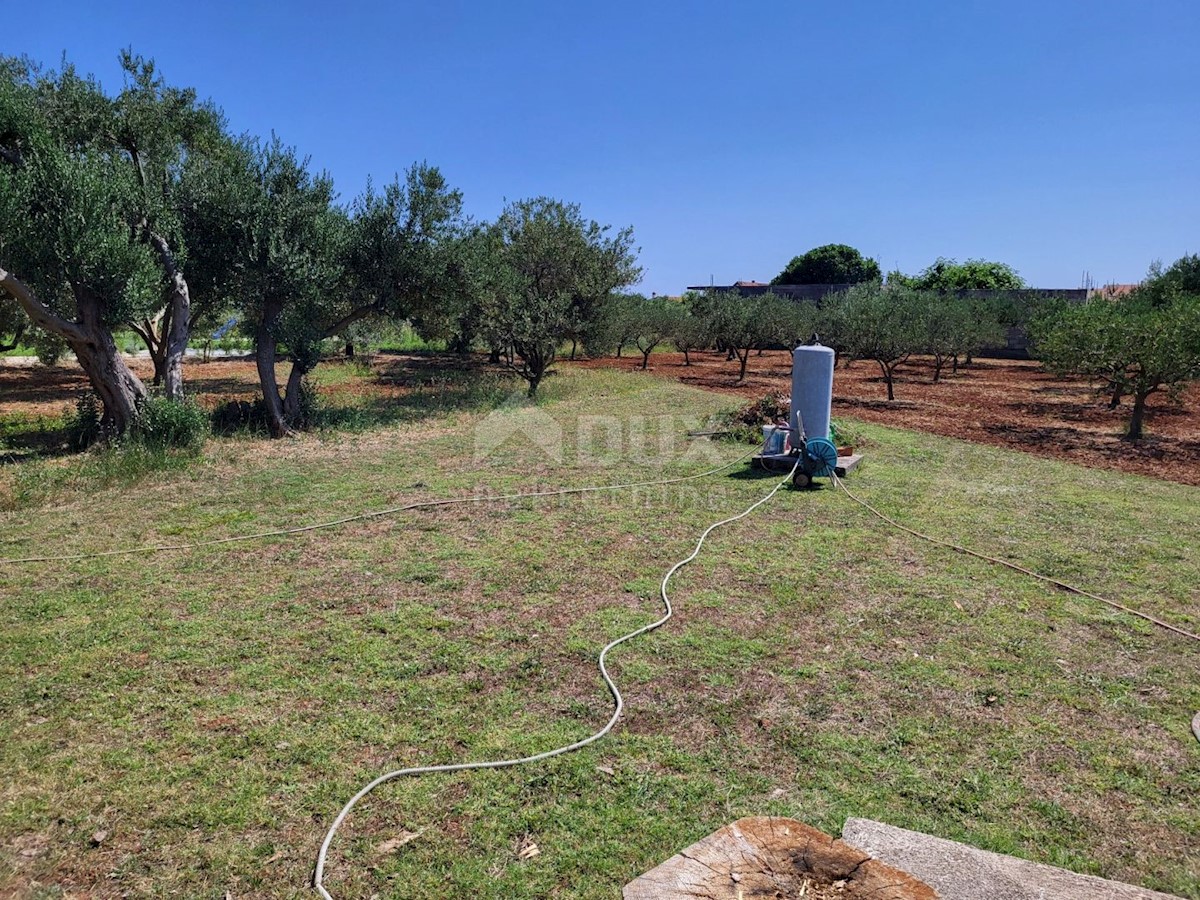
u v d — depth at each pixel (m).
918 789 3.07
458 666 4.17
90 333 9.60
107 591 5.29
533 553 6.12
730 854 2.16
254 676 4.04
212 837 2.82
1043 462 9.81
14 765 3.24
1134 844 2.76
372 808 2.98
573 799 3.03
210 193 11.42
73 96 11.02
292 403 12.36
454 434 12.19
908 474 9.00
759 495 7.96
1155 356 11.20
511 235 19.86
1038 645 4.40
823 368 8.96
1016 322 30.36
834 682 3.97
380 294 13.47
